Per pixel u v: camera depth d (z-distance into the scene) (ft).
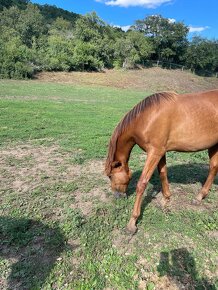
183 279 10.08
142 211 14.02
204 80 149.79
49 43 123.54
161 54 182.60
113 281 9.89
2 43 102.94
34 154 22.25
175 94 12.52
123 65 143.02
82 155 22.26
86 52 120.26
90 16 148.46
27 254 10.98
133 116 12.16
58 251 11.16
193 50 174.19
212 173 14.60
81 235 12.07
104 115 40.34
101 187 16.65
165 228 12.66
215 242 11.98
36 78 95.35
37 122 32.50
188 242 11.91
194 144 12.62
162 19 181.37
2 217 13.28
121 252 11.26
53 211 13.93
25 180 17.44
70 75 107.76
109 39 148.36
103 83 102.22
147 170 12.23
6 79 87.35
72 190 16.07
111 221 13.17
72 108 44.55
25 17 155.84
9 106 41.19
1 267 10.36
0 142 24.70
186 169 19.83
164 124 11.82
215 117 12.43
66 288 9.57
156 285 9.81
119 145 12.62
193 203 14.85
